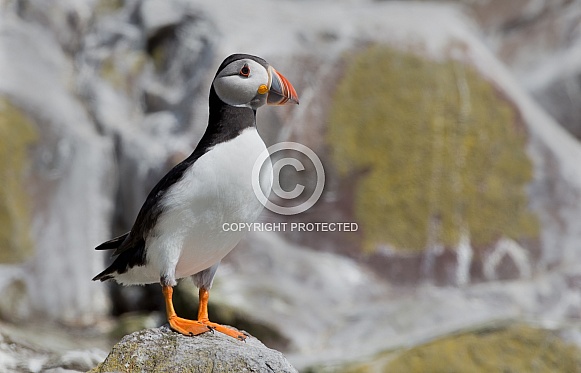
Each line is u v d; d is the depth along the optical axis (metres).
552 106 17.59
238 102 6.60
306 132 14.41
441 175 14.61
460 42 15.53
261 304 12.48
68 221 14.40
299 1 17.28
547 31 18.58
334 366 10.90
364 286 13.67
